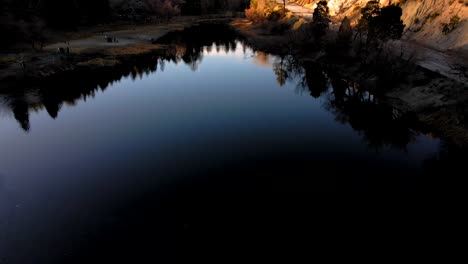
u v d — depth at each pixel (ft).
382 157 78.07
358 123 99.71
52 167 74.79
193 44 247.09
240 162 76.38
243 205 59.98
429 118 92.12
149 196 63.21
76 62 170.50
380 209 58.54
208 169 73.41
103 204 60.75
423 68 109.91
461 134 79.71
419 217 56.24
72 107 116.26
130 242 50.60
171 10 354.33
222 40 264.93
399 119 98.32
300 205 59.88
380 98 115.75
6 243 50.55
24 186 66.64
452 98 90.53
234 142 87.25
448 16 144.77
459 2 142.10
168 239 51.21
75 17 244.42
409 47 140.05
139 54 203.00
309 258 46.98
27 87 133.69
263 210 58.34
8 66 145.59
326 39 175.11
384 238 51.16
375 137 89.25
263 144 85.92
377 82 123.24
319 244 49.80
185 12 409.08
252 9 325.21
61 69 157.69
